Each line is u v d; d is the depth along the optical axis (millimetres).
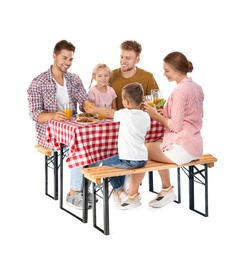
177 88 4668
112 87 5586
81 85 5520
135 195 5047
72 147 4641
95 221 4660
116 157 4688
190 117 4699
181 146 4699
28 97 5250
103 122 4820
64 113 4945
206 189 4918
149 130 5004
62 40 5219
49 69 5285
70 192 5258
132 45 5430
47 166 5602
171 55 4711
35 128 5453
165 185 5215
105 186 4461
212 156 5043
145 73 5594
